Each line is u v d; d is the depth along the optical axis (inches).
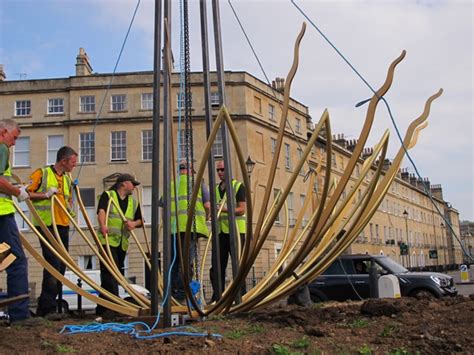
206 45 231.0
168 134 189.0
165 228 187.0
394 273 503.2
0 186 182.4
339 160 1624.0
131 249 1159.0
